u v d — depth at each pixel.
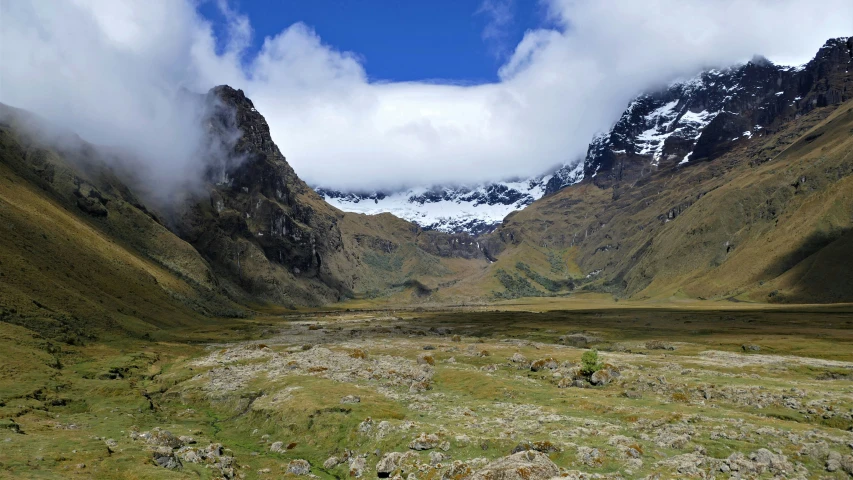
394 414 68.25
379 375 93.94
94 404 76.31
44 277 134.75
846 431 54.81
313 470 56.09
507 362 108.00
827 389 72.62
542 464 42.12
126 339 128.75
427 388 86.56
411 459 52.00
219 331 186.75
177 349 131.50
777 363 98.38
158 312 186.88
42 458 45.50
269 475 54.16
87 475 42.81
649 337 154.75
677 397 73.19
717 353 115.94
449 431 58.03
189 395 87.00
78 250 180.38
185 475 46.12
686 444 52.22
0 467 42.16
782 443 51.41
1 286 114.94
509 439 54.19
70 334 112.75
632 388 80.88
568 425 59.66
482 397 79.25
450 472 45.75
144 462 47.72
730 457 47.34
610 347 136.50
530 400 75.56
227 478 50.50
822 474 44.78
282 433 68.38
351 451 59.28
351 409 69.50
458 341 154.62
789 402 67.12
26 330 102.06
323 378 89.88
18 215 165.88
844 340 128.25
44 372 83.94
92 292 154.88
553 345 139.88
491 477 40.41
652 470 45.75
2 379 76.12
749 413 65.44
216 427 73.69
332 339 167.12
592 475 43.47
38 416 64.38
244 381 92.38
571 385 85.50
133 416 71.69
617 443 51.72
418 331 192.00
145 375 101.12
